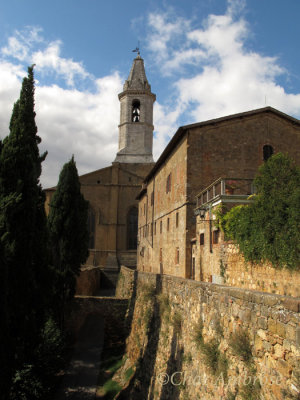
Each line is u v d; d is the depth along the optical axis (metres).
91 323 26.98
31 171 12.34
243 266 12.27
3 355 9.52
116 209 56.28
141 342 17.61
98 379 18.34
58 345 18.95
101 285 51.66
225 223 14.13
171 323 12.92
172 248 24.59
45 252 13.66
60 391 16.81
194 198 20.89
